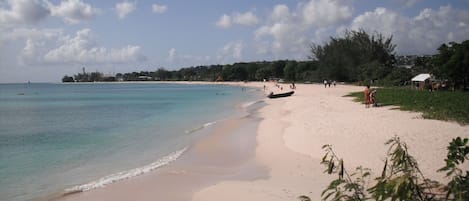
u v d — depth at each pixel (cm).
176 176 1303
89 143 1969
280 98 5188
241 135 2117
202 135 2164
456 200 381
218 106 4419
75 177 1310
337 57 9356
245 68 16900
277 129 2238
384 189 357
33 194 1127
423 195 393
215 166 1433
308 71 11356
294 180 1154
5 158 1617
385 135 1622
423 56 7112
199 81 19812
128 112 3831
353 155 1355
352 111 2723
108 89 12975
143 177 1298
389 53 9244
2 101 6238
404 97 3294
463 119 1869
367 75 7762
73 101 6116
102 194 1123
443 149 1295
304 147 1596
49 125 2792
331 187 454
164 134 2230
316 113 2822
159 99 6184
